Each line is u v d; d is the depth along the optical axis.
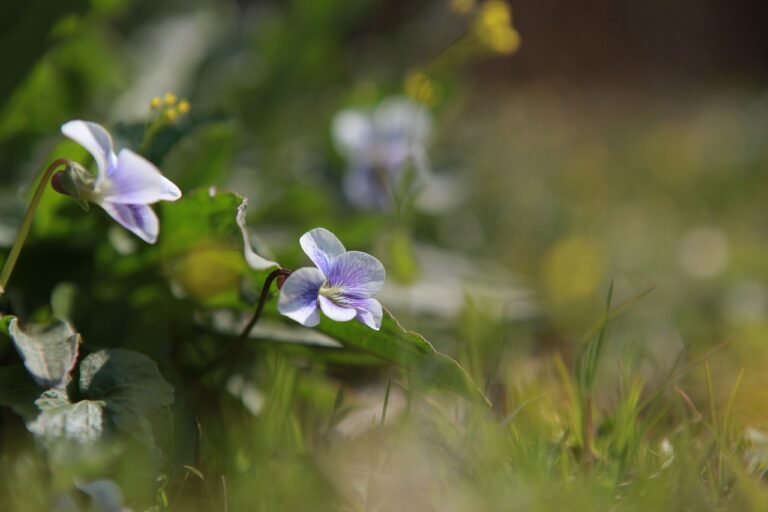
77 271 0.43
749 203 0.91
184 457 0.38
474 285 0.52
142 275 0.42
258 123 0.71
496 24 0.50
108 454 0.35
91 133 0.36
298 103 0.76
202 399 0.41
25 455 0.36
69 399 0.36
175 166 0.46
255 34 0.74
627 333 0.52
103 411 0.36
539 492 0.36
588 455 0.38
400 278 0.49
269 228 0.55
